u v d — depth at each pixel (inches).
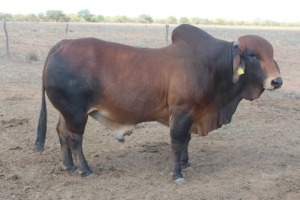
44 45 1171.3
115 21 4023.1
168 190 241.6
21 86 522.9
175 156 251.9
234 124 384.5
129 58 246.8
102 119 257.8
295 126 384.5
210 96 248.5
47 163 276.7
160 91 244.2
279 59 1039.0
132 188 243.3
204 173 269.9
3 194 230.7
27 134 335.9
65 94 241.6
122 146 316.8
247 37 244.2
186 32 252.7
